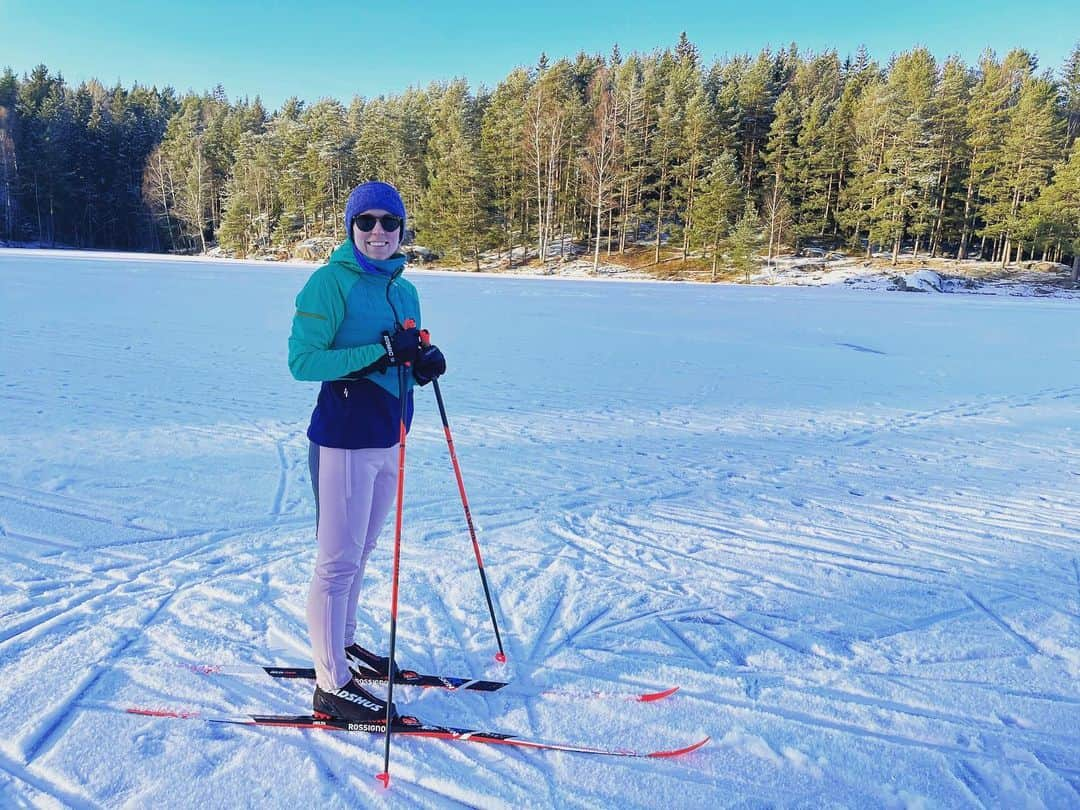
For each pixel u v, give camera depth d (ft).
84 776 6.26
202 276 75.31
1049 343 42.78
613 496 14.53
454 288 76.74
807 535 12.76
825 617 9.77
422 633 9.01
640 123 159.22
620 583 10.63
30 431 16.89
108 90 249.14
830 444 19.20
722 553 11.86
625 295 74.43
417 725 7.09
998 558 11.92
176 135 212.23
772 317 54.90
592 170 142.92
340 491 7.03
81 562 10.51
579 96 165.68
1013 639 9.27
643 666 8.44
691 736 7.17
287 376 24.70
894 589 10.68
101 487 13.61
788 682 8.18
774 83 176.24
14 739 6.67
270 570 10.50
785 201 143.74
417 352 6.96
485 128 160.97
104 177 213.25
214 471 14.84
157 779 6.27
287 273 87.71
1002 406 24.56
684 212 151.23
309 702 7.53
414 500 13.87
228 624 8.95
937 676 8.36
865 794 6.42
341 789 6.27
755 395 25.35
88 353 27.32
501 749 6.88
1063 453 18.75
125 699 7.39
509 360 30.86
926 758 6.91
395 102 182.09
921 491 15.44
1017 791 6.47
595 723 7.34
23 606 9.14
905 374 30.68
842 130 147.64
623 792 6.36
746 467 16.92
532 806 6.15
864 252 146.51
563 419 20.84
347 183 175.52
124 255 140.67
